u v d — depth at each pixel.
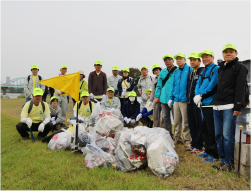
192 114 3.99
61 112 6.88
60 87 3.65
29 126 4.66
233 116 2.88
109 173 2.78
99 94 6.65
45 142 4.58
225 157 3.00
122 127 4.03
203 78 3.50
